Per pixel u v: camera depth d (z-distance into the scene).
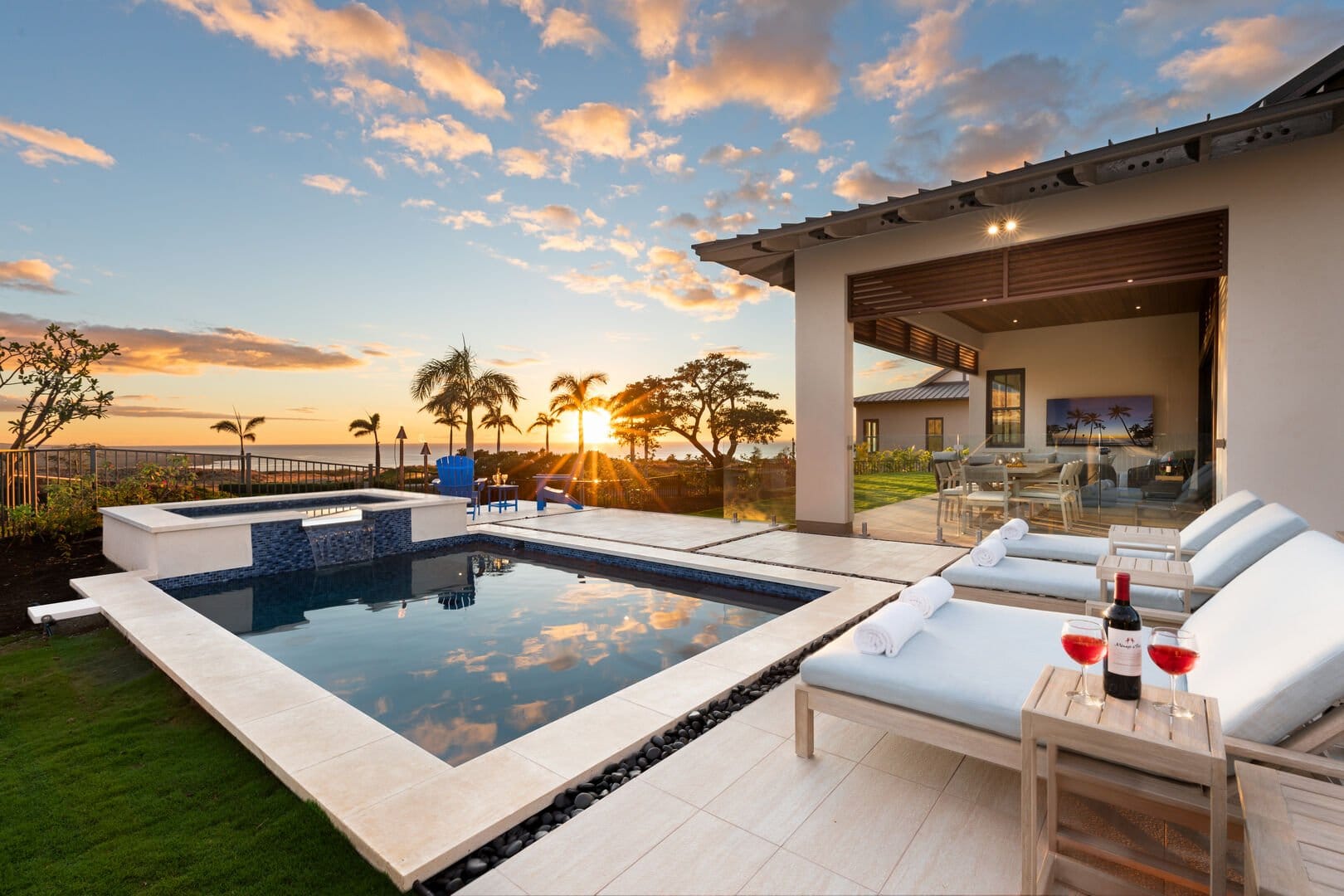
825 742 2.43
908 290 6.73
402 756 2.30
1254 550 2.65
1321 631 1.55
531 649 3.95
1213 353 7.46
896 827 1.88
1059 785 1.69
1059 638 2.36
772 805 2.01
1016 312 9.60
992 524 6.45
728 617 4.66
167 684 3.21
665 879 1.67
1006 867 1.70
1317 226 4.63
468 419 19.33
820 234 6.70
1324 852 1.22
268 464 9.90
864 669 2.13
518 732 2.79
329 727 2.54
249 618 4.72
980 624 2.54
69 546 6.88
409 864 1.67
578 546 6.84
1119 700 1.58
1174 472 5.61
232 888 1.66
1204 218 5.15
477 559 7.02
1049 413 10.76
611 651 3.89
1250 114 4.23
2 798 2.13
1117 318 10.04
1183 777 1.36
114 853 1.81
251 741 2.42
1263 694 1.53
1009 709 1.80
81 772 2.30
